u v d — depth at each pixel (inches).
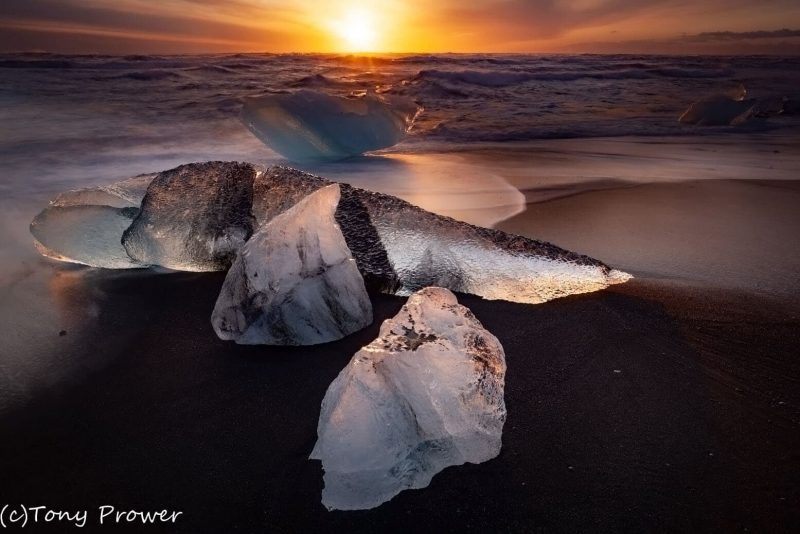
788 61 1024.2
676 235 115.3
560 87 503.2
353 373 49.5
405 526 44.3
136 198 99.3
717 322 76.4
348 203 89.4
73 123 271.4
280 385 63.7
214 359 69.1
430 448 49.0
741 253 104.0
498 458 51.3
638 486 48.0
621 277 90.7
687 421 56.3
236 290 71.6
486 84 514.3
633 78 607.8
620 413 57.8
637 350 69.9
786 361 66.6
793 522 43.9
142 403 60.5
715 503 46.0
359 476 46.1
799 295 84.9
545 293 84.4
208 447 53.6
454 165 195.5
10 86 392.2
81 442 54.3
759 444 52.8
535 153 223.8
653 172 182.2
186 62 685.9
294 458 51.9
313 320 71.9
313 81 472.7
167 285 91.0
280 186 92.0
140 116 297.3
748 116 306.0
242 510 46.0
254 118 213.8
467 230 87.5
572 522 44.5
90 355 70.1
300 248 70.9
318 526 44.4
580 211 134.0
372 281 85.3
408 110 333.4
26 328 76.5
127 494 47.8
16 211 129.6
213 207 92.0
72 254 96.0
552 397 60.6
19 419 57.6
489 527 44.2
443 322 59.2
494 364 57.5
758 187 158.9
